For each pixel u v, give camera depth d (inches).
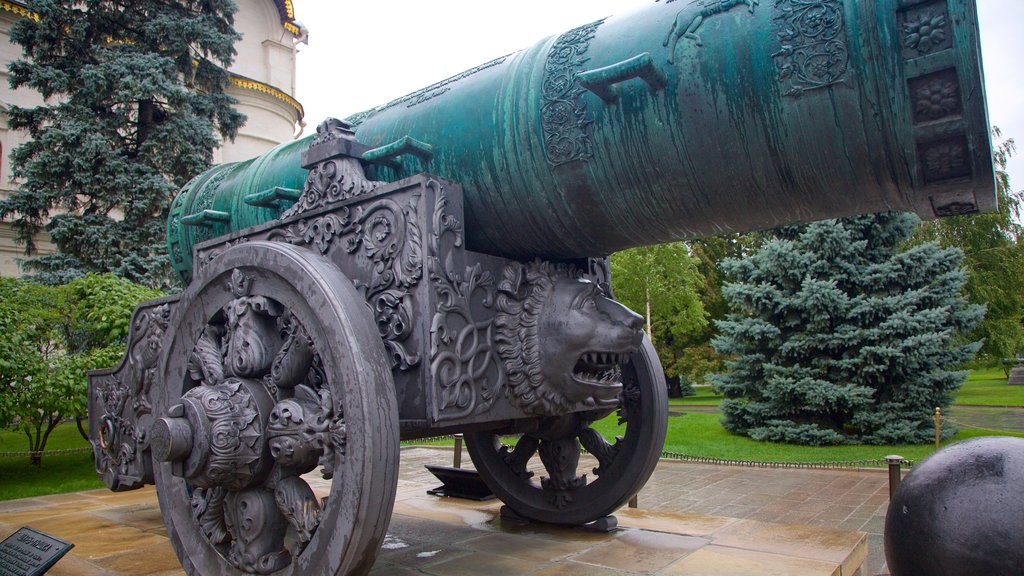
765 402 342.6
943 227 590.9
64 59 346.3
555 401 80.1
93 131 329.7
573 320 78.1
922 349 301.3
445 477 130.5
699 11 65.9
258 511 71.7
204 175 126.9
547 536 99.2
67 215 327.0
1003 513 49.8
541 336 79.0
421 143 79.0
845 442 315.3
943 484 53.4
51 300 235.8
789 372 323.6
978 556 49.8
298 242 82.2
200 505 79.4
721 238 750.5
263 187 105.7
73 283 248.8
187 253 122.2
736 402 348.8
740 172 65.2
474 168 78.9
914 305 315.6
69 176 331.9
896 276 314.5
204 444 69.9
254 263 74.0
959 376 306.7
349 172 79.4
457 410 70.7
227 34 388.5
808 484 226.1
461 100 82.7
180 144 337.4
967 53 51.3
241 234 90.0
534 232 80.0
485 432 112.7
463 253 74.6
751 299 336.5
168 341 86.2
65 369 213.3
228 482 71.4
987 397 606.9
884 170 59.1
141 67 337.7
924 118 54.4
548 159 74.1
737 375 350.6
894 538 55.8
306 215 81.6
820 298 312.7
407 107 89.0
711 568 81.0
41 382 206.5
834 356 329.1
